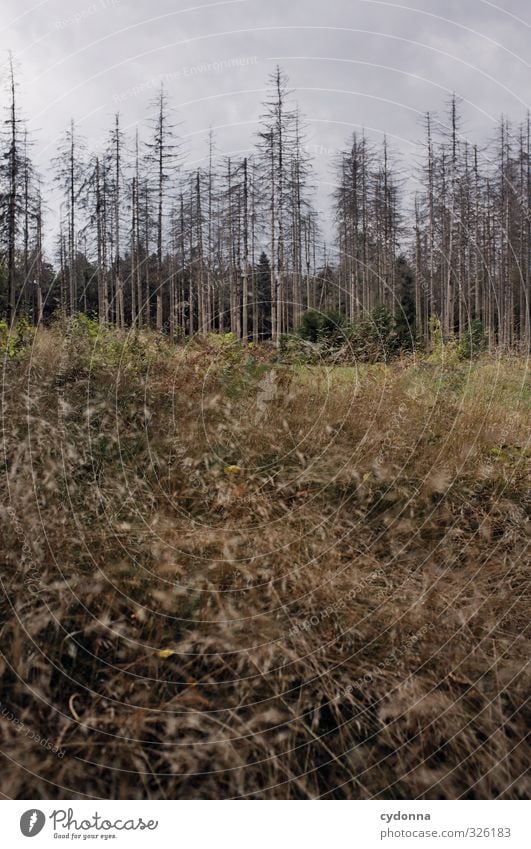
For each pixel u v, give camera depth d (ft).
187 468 9.31
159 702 5.79
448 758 5.35
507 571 7.57
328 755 5.43
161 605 6.84
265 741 5.31
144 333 14.67
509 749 5.37
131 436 10.02
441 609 6.86
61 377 11.58
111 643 6.34
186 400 11.43
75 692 5.89
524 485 9.90
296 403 11.82
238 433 10.46
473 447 10.59
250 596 6.97
